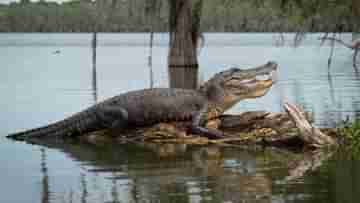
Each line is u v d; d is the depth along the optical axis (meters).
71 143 18.83
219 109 19.72
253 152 16.83
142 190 12.43
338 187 12.35
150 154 16.73
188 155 16.48
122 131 19.78
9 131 20.91
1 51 109.06
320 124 20.53
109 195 12.10
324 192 11.98
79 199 11.86
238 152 16.89
